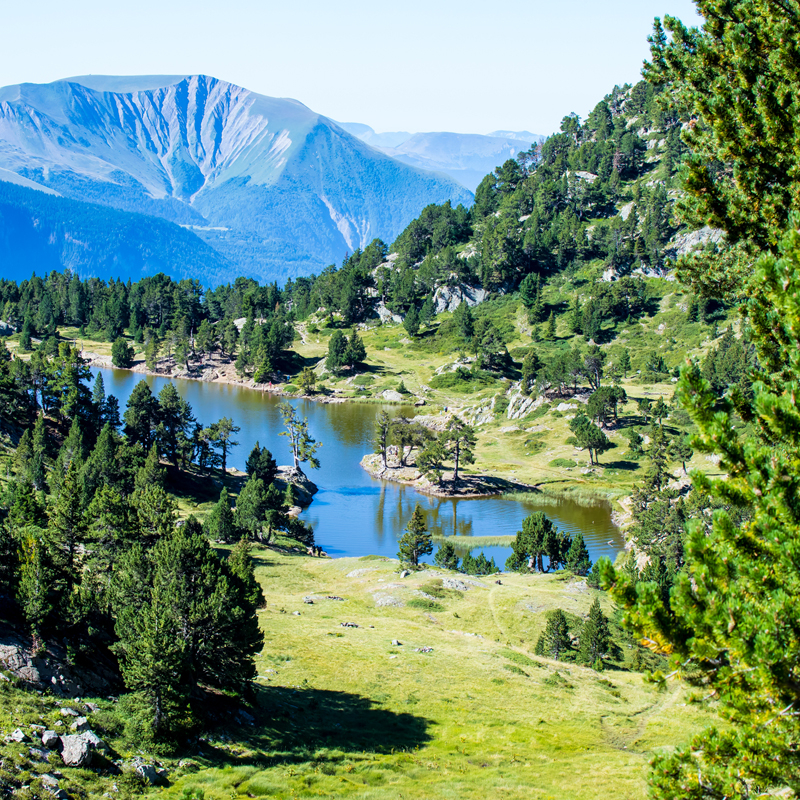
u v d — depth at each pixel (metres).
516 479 168.88
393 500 159.38
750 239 26.56
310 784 35.78
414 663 62.69
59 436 149.75
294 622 73.75
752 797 15.70
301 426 172.50
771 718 15.12
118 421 166.50
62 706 36.59
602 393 181.38
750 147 24.77
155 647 37.81
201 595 44.47
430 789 36.56
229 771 36.12
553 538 111.69
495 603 87.00
